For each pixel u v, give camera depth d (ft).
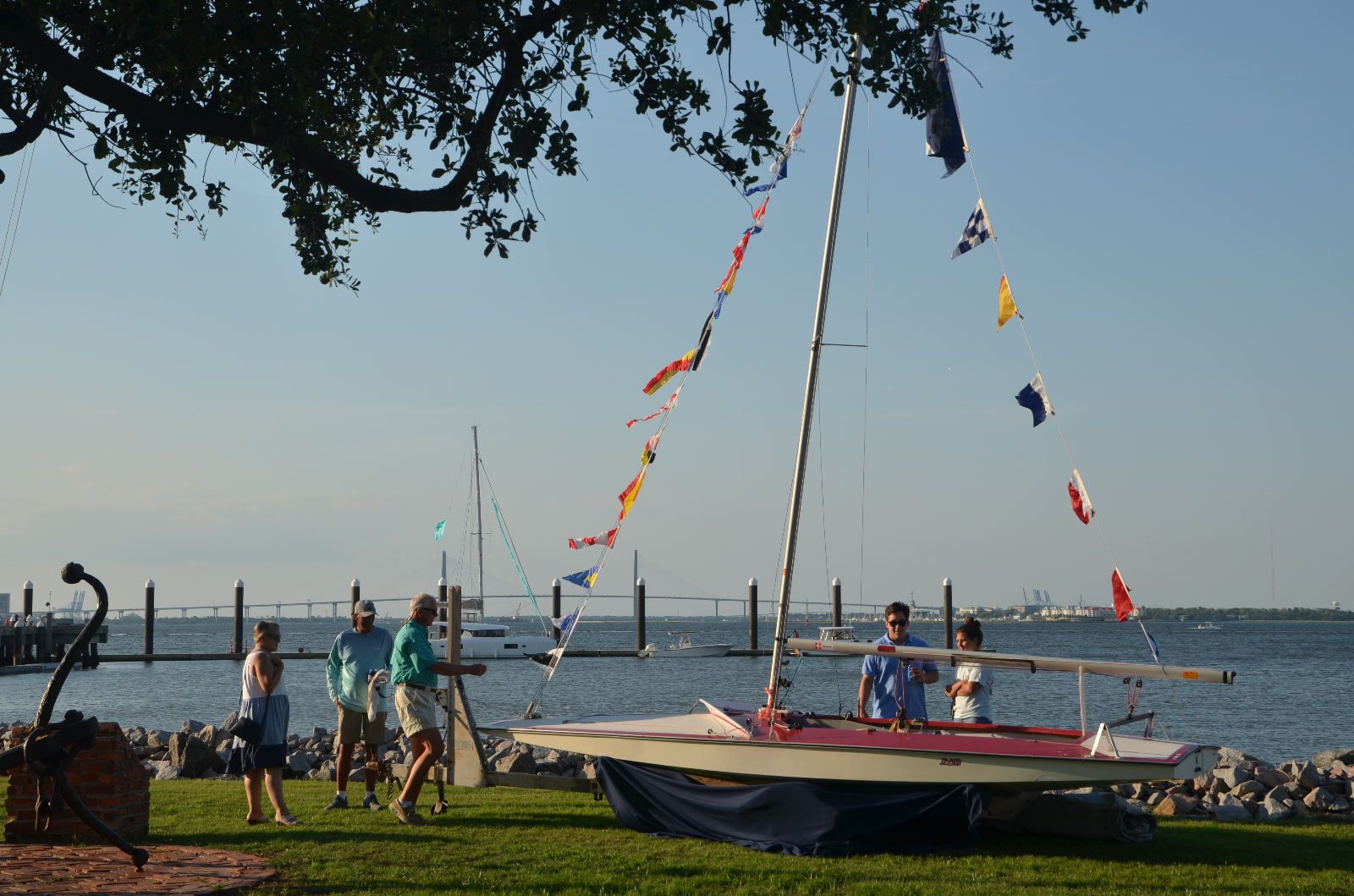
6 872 20.34
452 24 25.27
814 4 26.50
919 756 25.53
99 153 28.40
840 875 21.81
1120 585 25.96
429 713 27.20
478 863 22.40
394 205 25.63
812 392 29.19
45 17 24.90
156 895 18.85
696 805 26.03
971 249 28.78
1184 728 80.84
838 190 29.66
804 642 28.50
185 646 338.13
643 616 199.62
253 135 24.45
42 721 18.81
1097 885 21.52
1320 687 125.29
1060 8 28.14
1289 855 25.18
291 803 30.53
